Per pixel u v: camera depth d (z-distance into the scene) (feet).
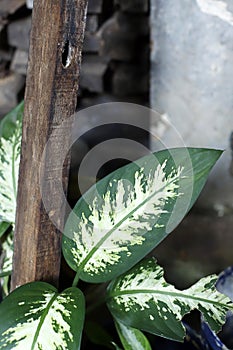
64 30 4.00
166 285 4.36
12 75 6.36
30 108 4.16
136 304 4.35
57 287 4.44
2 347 4.12
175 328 4.26
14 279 4.45
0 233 4.63
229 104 5.41
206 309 4.27
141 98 6.17
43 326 4.16
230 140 5.51
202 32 5.28
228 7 5.12
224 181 5.65
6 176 4.63
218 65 5.33
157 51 5.50
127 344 4.43
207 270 5.42
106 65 6.09
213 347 4.41
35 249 4.30
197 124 5.56
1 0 6.14
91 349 4.79
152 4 5.40
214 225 5.73
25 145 4.22
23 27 6.15
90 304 4.90
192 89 5.48
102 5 5.88
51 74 4.05
